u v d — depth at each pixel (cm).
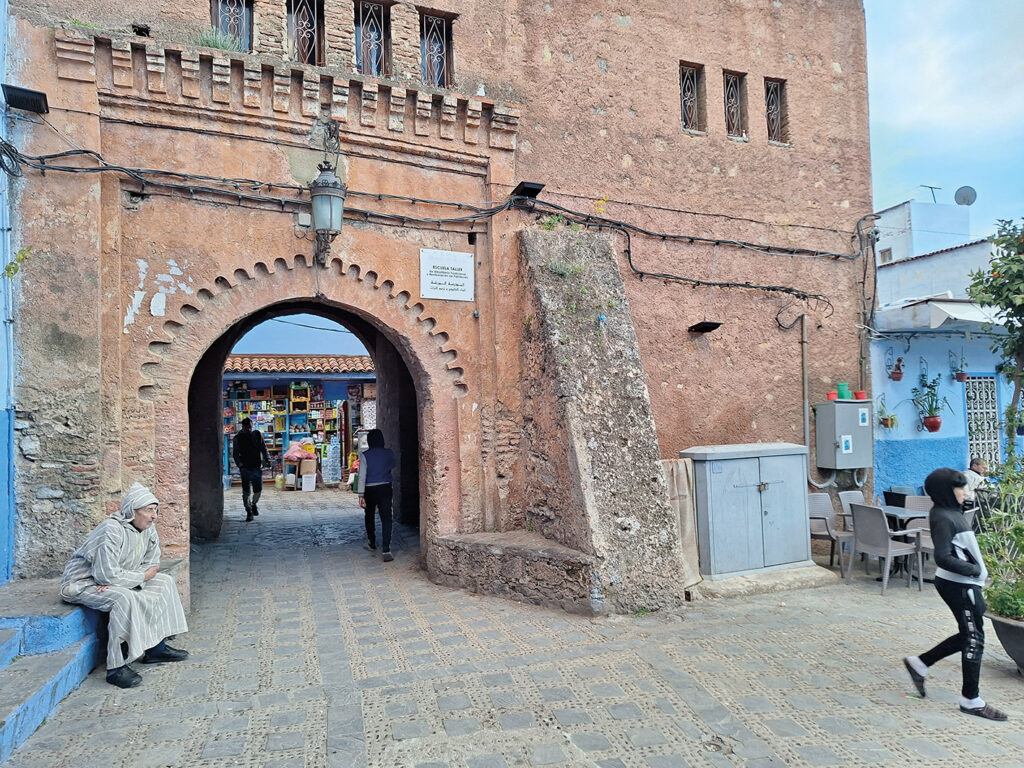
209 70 628
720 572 720
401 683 464
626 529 632
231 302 642
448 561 713
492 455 750
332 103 680
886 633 570
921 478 1028
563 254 754
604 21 842
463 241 756
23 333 549
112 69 593
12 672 423
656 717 414
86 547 483
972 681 419
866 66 1022
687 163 883
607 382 691
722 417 884
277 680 470
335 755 371
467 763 364
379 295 711
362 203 701
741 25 930
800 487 780
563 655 514
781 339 937
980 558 440
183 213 621
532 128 792
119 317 588
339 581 744
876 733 395
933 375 1050
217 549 921
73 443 558
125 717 414
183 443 616
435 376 738
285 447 1717
